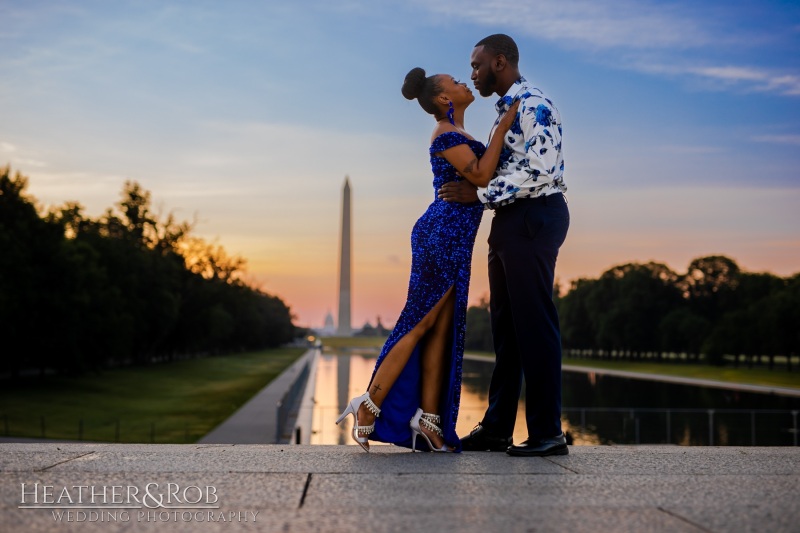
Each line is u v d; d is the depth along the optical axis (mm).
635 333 136375
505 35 6441
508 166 6184
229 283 119500
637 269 139750
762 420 54531
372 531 3434
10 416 48688
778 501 4070
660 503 4012
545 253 5992
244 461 5254
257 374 104312
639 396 79188
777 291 115688
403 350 6012
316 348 194750
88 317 73438
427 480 4590
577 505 3955
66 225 81000
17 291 64375
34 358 70375
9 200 67625
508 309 6371
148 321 97875
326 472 4820
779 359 170750
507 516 3715
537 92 6117
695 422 53375
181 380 89688
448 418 6039
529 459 5559
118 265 91312
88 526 3535
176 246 107312
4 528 3490
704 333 127312
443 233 6129
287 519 3639
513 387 6402
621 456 5730
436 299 6074
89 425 45875
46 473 4719
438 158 6301
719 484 4531
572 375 117062
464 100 6453
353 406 6004
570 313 158125
